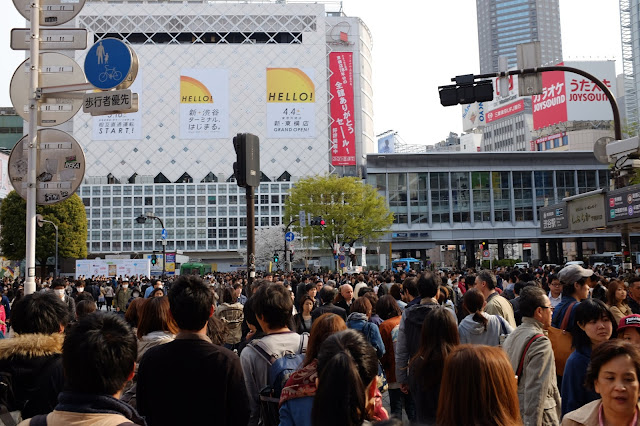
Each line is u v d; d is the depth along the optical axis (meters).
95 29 109.69
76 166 8.47
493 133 161.62
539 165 69.50
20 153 8.56
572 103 110.31
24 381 3.61
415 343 5.87
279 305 4.70
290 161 109.25
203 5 111.38
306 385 3.48
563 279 6.60
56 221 62.66
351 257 41.12
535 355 4.68
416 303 6.26
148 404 3.69
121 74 8.22
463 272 32.28
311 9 112.69
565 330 6.14
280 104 110.12
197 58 110.06
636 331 4.39
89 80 8.31
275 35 112.69
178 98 109.12
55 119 8.51
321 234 49.75
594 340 4.51
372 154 68.94
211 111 109.38
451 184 69.31
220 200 106.69
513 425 2.51
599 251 72.69
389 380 7.12
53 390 3.64
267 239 86.75
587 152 69.25
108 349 2.62
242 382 3.71
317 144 109.94
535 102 118.62
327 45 114.62
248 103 110.00
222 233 106.00
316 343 3.99
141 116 108.50
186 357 3.66
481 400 2.52
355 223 48.47
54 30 8.54
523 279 12.58
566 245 106.19
